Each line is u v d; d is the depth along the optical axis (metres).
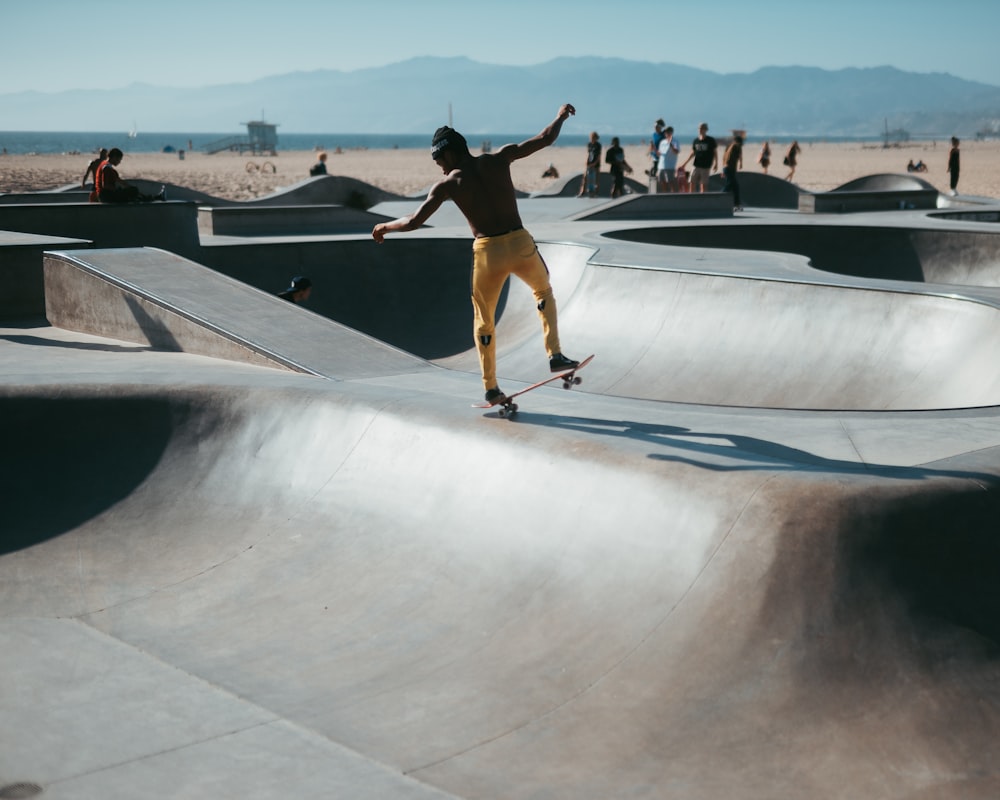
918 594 4.57
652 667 4.61
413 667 4.95
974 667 4.36
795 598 4.59
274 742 4.32
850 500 4.78
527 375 12.95
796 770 3.97
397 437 6.57
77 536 6.45
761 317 11.98
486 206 5.75
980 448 6.00
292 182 53.97
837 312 11.38
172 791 3.92
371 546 6.02
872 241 18.53
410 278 15.96
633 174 62.19
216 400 7.30
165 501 6.77
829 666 4.37
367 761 4.16
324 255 15.77
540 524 5.62
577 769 4.07
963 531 4.79
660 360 12.36
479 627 5.19
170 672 4.97
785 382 11.20
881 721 4.15
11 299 11.68
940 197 28.73
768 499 4.93
